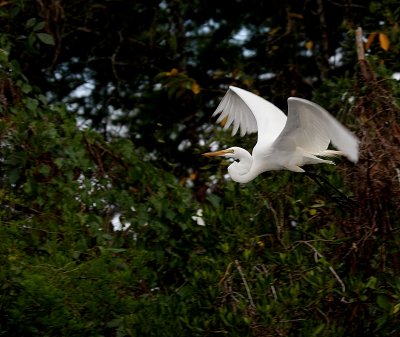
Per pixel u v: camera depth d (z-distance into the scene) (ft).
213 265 31.71
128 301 31.09
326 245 32.35
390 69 41.50
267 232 35.06
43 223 34.35
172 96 52.01
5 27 44.86
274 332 28.71
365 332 30.37
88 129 38.63
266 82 52.24
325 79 41.93
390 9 44.91
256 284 29.89
